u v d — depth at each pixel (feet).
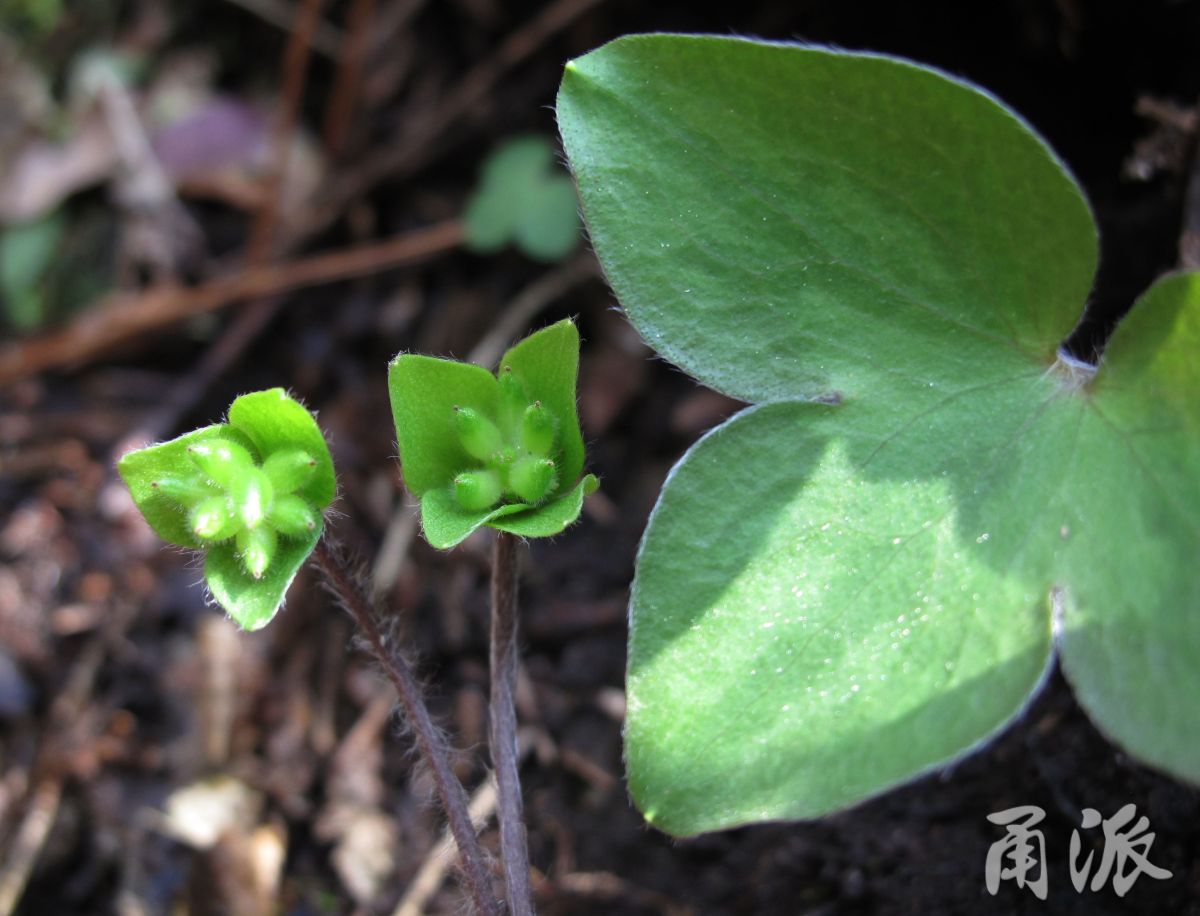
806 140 0.32
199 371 0.62
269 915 0.46
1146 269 0.47
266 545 0.31
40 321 0.66
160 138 0.69
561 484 0.32
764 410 0.32
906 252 0.32
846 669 0.30
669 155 0.32
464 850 0.33
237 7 0.72
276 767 0.50
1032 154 0.31
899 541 0.31
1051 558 0.30
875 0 0.57
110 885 0.48
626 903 0.44
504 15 0.66
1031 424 0.31
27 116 0.70
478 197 0.61
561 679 0.50
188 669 0.53
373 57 0.68
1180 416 0.30
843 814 0.41
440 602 0.52
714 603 0.31
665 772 0.30
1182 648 0.28
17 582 0.55
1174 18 0.49
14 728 0.52
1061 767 0.38
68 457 0.60
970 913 0.38
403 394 0.32
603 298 0.60
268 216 0.64
